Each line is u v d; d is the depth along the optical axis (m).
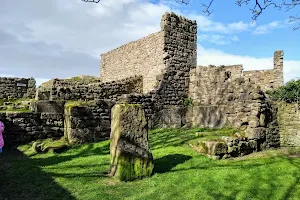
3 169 7.42
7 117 10.26
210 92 13.02
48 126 10.91
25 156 8.95
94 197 5.63
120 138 6.69
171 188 6.10
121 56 18.33
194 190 5.98
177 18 14.90
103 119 11.30
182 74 14.73
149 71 15.38
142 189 6.09
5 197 5.66
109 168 7.28
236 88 11.27
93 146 10.14
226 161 8.07
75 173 7.03
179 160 8.04
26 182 6.43
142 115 7.06
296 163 7.63
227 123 11.33
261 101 10.38
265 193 5.87
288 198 5.65
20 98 17.12
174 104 14.24
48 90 12.15
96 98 13.12
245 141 9.30
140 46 16.31
